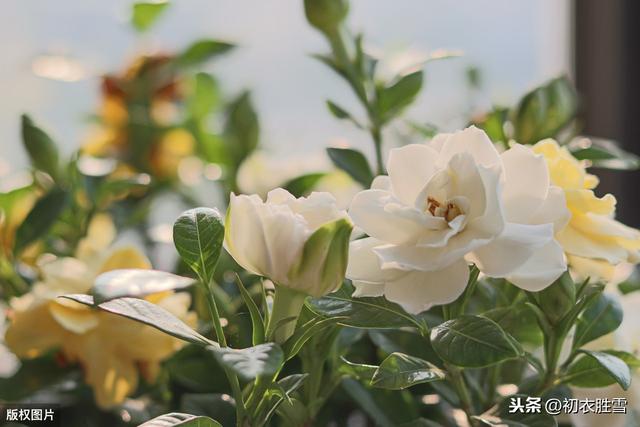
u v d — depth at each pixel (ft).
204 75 3.66
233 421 2.62
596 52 4.74
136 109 3.58
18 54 4.95
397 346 2.67
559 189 2.30
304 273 2.26
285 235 2.25
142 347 2.74
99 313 2.75
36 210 2.98
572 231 2.38
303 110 5.02
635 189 4.64
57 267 2.77
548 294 2.42
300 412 2.50
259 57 5.04
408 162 2.30
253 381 2.35
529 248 2.23
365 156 2.85
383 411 2.69
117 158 3.55
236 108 3.24
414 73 2.84
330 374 2.66
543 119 2.79
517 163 2.29
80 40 5.02
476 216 2.25
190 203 3.53
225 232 2.31
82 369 2.85
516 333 2.61
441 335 2.31
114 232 3.23
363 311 2.39
